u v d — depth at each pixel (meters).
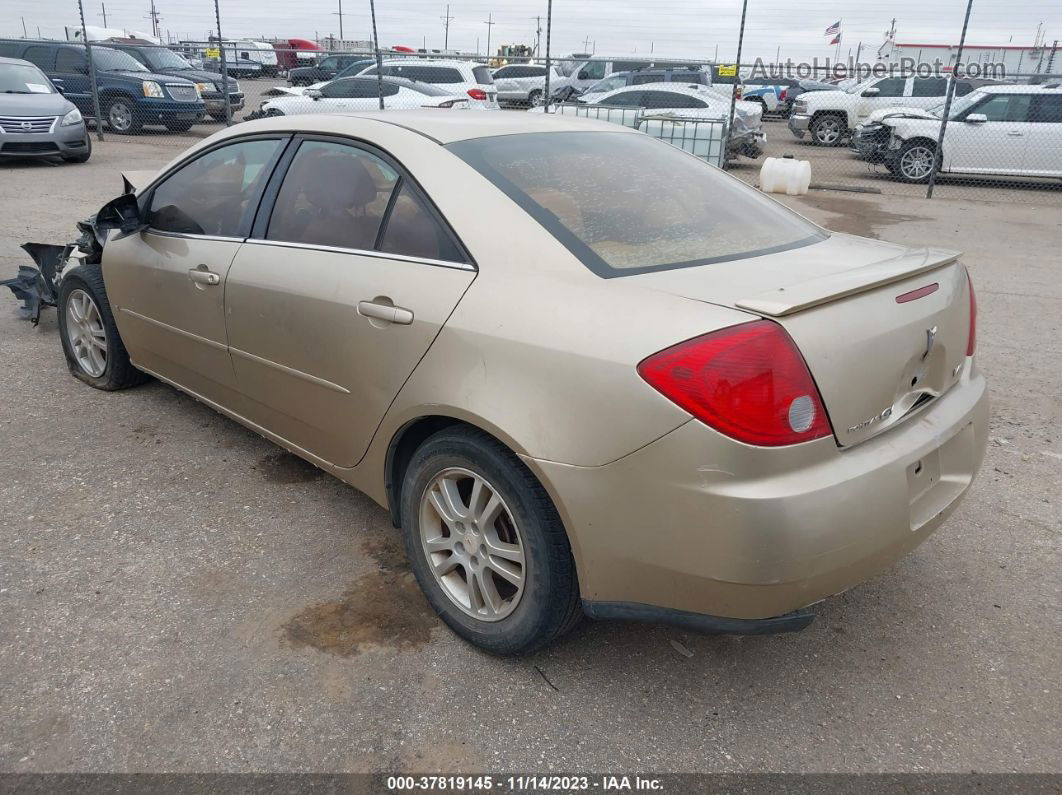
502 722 2.25
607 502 2.04
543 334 2.14
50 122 12.72
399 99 16.02
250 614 2.66
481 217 2.44
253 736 2.18
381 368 2.55
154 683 2.35
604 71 22.53
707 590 1.99
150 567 2.90
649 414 1.95
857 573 2.06
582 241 2.34
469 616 2.50
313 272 2.81
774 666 2.50
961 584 2.92
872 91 19.17
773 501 1.87
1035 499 3.52
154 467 3.63
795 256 2.47
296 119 3.18
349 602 2.74
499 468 2.24
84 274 4.25
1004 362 5.25
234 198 3.31
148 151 15.38
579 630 2.64
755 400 1.87
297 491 3.46
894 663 2.52
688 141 12.76
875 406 2.09
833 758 2.16
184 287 3.42
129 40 25.02
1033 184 14.91
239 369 3.26
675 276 2.21
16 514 3.21
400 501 2.73
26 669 2.38
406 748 2.16
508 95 23.03
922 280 2.34
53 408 4.21
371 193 2.75
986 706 2.35
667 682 2.42
